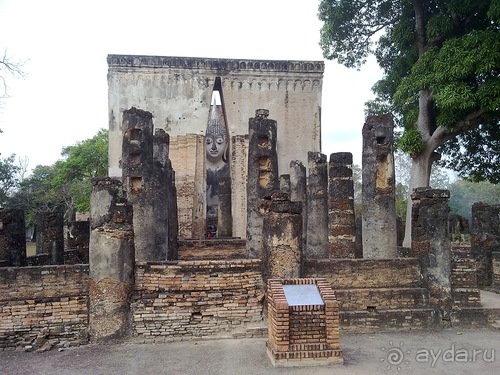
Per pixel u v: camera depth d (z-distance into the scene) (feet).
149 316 31.55
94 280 31.12
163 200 40.88
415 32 66.90
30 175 171.53
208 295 32.40
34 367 26.37
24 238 45.91
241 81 93.97
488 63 51.19
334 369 25.50
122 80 91.45
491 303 39.42
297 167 64.54
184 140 91.30
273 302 26.61
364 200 44.24
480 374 25.29
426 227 36.35
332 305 26.25
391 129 44.65
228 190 90.63
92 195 31.76
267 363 26.40
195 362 26.78
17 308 30.32
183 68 92.43
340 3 69.97
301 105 95.30
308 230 54.60
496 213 52.90
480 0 57.16
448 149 75.82
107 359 27.55
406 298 35.45
